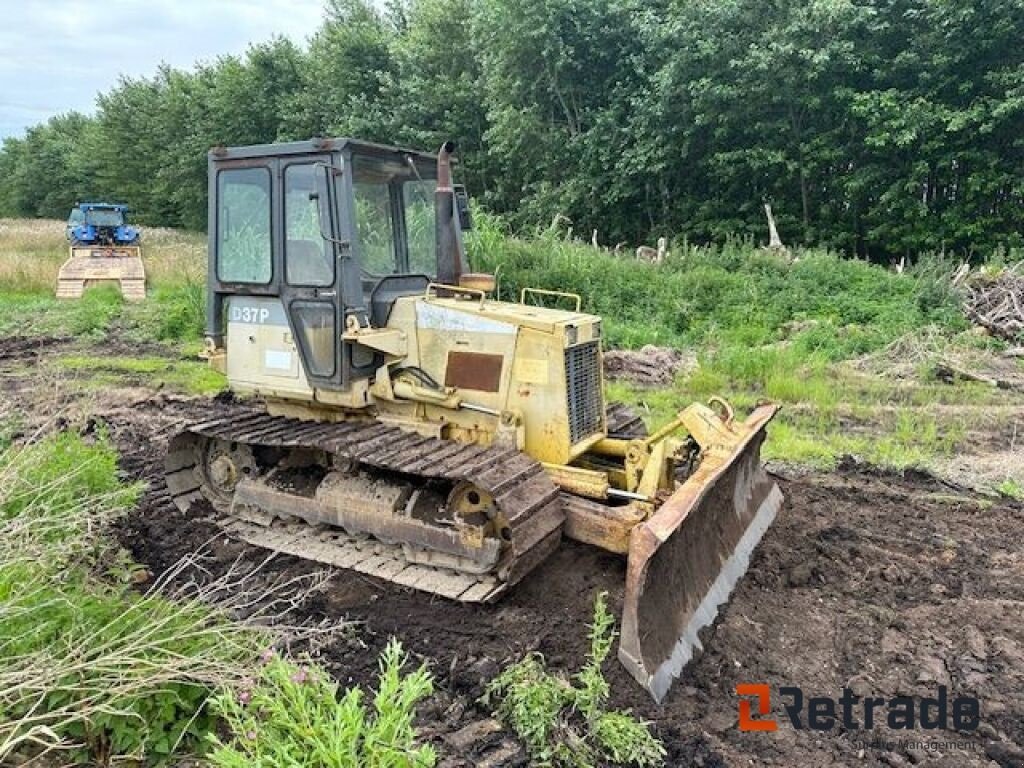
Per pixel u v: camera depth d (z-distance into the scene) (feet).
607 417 19.97
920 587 16.98
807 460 25.08
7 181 227.40
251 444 18.21
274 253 17.53
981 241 61.31
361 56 109.60
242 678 11.02
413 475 16.70
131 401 33.55
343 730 9.32
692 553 15.05
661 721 12.35
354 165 17.08
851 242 67.41
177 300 56.18
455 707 12.84
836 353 39.78
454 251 18.51
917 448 26.30
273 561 17.66
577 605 15.62
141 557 17.79
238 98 128.57
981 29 58.23
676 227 74.02
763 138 68.80
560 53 75.87
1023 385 34.96
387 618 15.46
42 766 10.93
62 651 11.21
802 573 17.11
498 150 82.79
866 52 63.93
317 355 17.44
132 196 163.43
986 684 13.55
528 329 16.39
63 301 63.57
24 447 16.21
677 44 70.59
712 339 43.09
